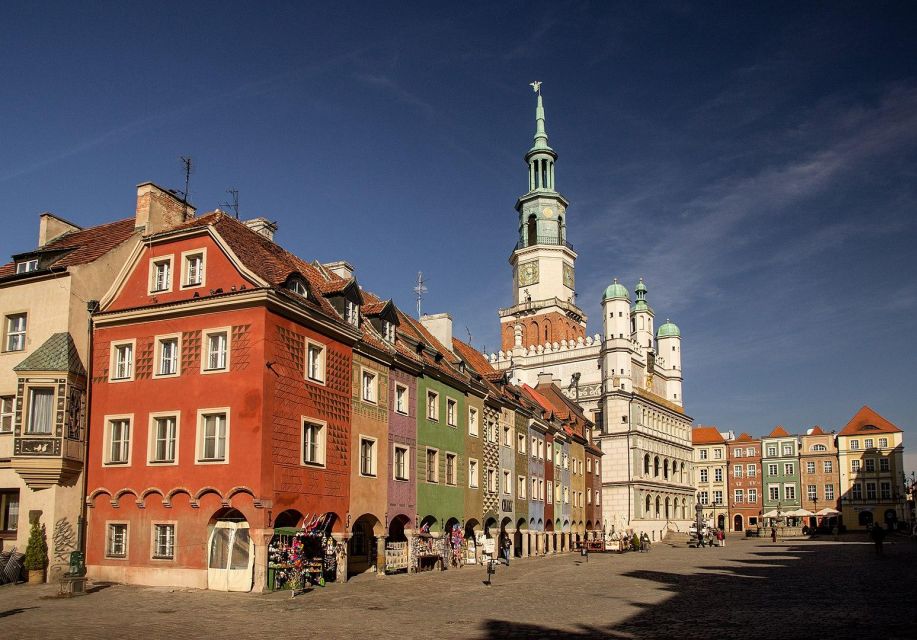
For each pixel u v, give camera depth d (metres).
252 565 29.36
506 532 54.31
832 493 137.38
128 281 34.41
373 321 40.31
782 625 21.39
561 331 117.00
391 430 39.44
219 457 30.67
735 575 40.06
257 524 29.47
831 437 139.00
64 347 32.94
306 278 36.50
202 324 31.98
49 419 32.53
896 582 34.38
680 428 120.19
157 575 31.00
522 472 57.06
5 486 32.72
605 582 36.12
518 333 117.19
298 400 32.31
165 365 32.75
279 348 31.52
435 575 39.44
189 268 33.41
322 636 19.66
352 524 35.31
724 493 146.38
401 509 39.72
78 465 32.78
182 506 31.03
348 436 35.66
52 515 31.78
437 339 52.31
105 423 33.22
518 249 122.81
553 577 39.09
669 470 112.62
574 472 71.00
